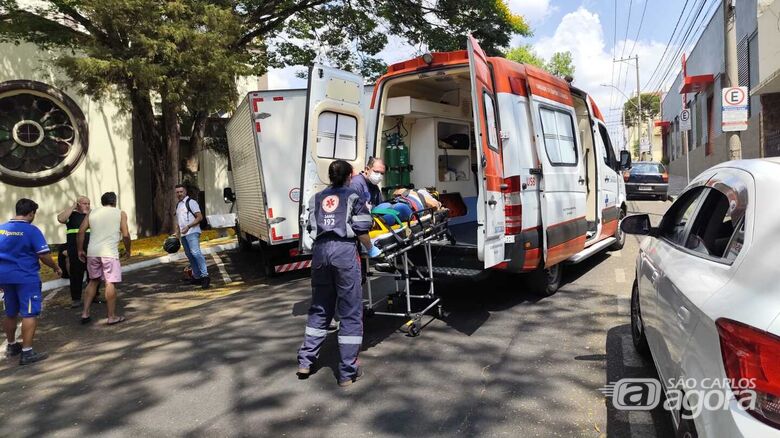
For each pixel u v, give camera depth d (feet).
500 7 48.60
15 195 48.70
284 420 12.71
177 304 26.32
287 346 18.01
